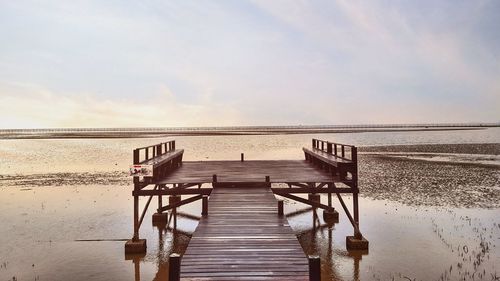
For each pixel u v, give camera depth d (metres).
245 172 15.95
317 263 5.22
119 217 15.71
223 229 8.23
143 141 103.44
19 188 22.78
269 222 8.78
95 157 49.12
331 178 13.60
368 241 11.84
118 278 9.32
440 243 11.66
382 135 136.00
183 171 16.53
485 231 12.84
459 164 32.06
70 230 13.72
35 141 106.62
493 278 8.91
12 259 10.67
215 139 112.75
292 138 118.31
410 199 18.33
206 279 5.63
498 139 86.06
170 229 14.08
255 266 6.12
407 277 9.08
